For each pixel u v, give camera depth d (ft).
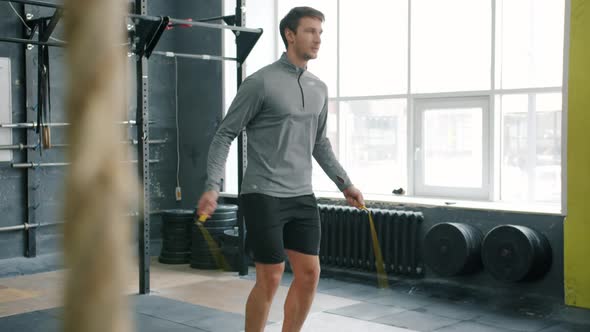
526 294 16.14
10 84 18.99
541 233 15.89
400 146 19.97
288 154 9.37
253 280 18.78
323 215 19.16
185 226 21.15
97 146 0.40
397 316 14.75
